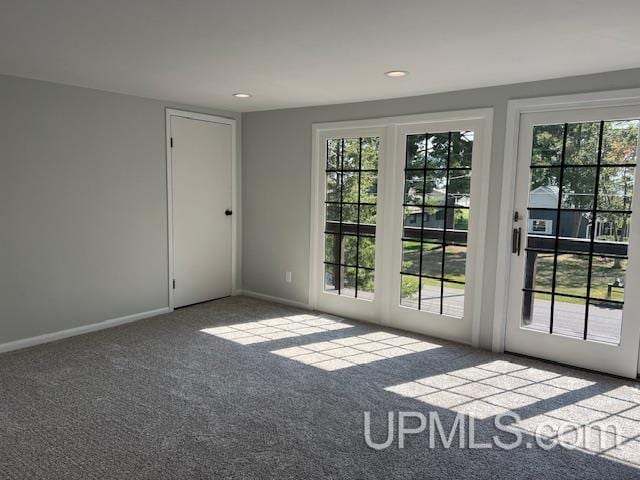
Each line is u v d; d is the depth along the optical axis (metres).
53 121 3.91
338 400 3.03
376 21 2.31
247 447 2.47
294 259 5.23
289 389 3.17
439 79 3.56
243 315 4.90
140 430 2.63
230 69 3.35
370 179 4.58
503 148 3.75
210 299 5.45
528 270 3.77
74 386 3.17
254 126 5.43
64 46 2.82
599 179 3.41
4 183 3.66
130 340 4.09
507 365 3.64
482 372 3.50
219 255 5.48
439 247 4.21
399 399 3.05
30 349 3.84
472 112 3.87
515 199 3.77
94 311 4.33
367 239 4.67
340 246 4.88
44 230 3.93
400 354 3.85
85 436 2.56
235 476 2.23
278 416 2.81
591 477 2.27
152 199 4.70
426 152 4.20
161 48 2.84
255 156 5.46
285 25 2.39
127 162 4.45
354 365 3.61
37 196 3.86
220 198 5.41
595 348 3.51
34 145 3.81
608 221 3.40
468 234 4.03
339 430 2.66
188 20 2.33
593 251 3.48
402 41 2.63
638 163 3.24
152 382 3.25
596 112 3.37
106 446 2.47
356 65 3.18
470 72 3.32
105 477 2.21
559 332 3.67
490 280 3.91
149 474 2.24
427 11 2.16
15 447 2.45
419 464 2.35
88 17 2.30
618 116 3.29
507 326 3.90
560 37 2.51
